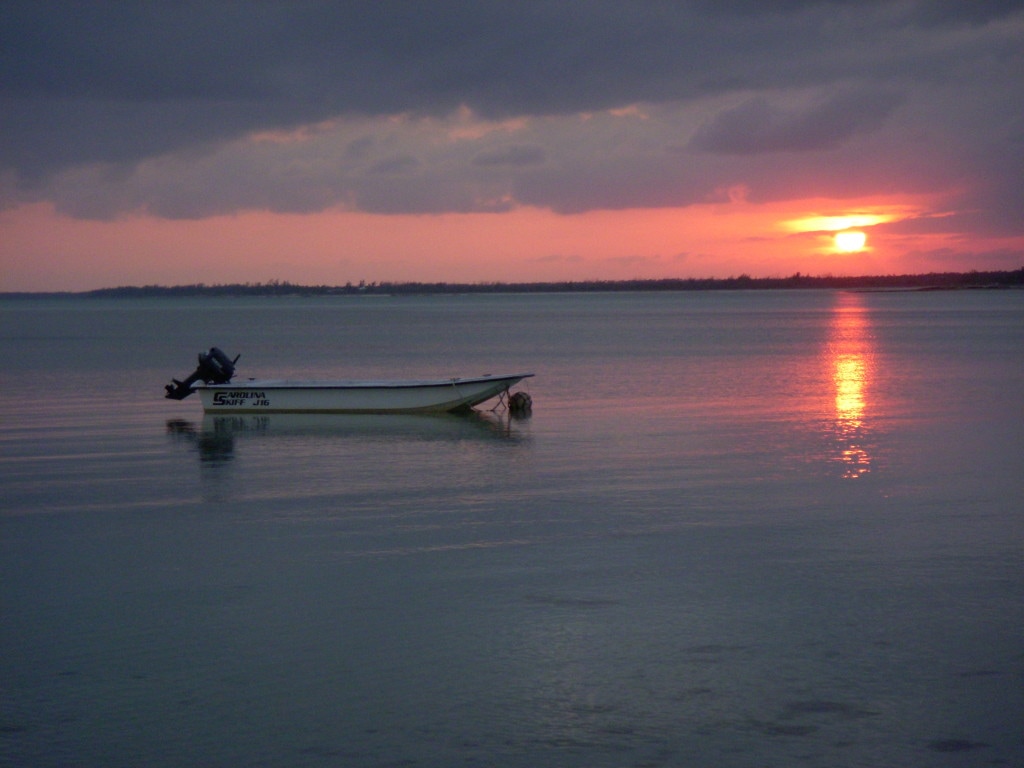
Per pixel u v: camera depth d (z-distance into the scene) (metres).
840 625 10.40
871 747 7.90
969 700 8.67
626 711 8.53
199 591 11.75
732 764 7.68
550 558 12.93
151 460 21.03
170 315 179.38
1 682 9.23
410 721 8.40
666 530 14.32
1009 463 19.58
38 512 15.95
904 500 16.22
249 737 8.16
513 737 8.11
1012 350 57.50
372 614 10.89
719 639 10.06
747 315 143.88
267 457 21.27
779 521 14.81
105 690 9.05
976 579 11.88
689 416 27.83
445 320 136.62
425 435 24.39
